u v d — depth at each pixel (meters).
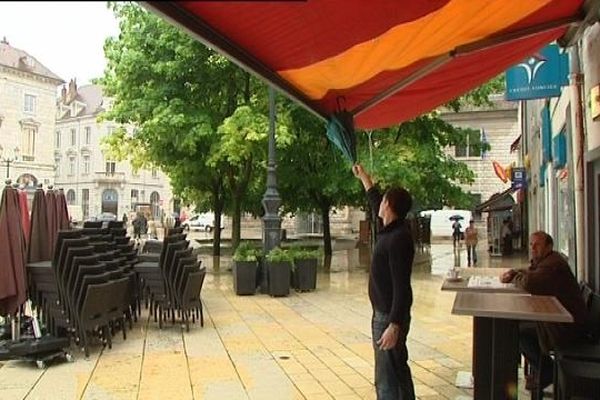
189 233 48.91
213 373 6.45
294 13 2.43
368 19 3.08
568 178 9.06
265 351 7.48
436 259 22.73
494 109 35.59
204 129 15.83
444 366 6.70
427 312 10.38
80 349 7.59
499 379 4.66
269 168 13.20
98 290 7.26
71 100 79.12
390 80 4.53
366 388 5.88
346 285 14.40
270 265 12.43
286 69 3.41
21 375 6.39
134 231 36.75
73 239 7.34
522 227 27.28
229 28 2.35
